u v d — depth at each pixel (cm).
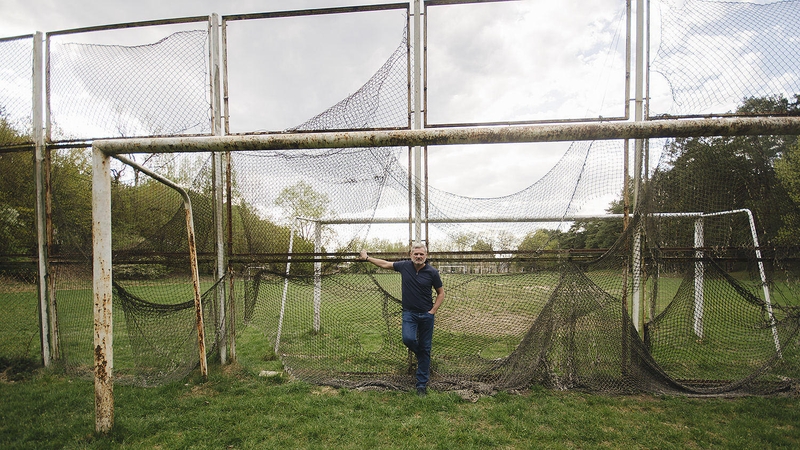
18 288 585
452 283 493
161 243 509
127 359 537
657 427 325
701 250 452
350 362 486
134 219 531
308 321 612
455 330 487
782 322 420
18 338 597
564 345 428
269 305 536
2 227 528
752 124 288
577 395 396
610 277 443
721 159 448
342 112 474
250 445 297
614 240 496
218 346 495
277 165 488
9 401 382
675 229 495
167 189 536
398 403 373
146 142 322
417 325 399
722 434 315
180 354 466
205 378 432
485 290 485
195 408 366
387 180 461
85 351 547
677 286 479
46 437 313
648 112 438
